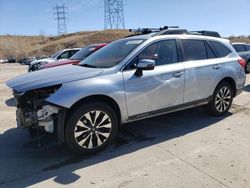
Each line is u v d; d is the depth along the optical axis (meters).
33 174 4.13
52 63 9.49
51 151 4.85
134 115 4.97
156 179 3.89
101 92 4.51
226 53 6.48
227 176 3.92
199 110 6.96
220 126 5.87
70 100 4.25
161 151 4.75
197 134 5.46
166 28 5.96
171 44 5.54
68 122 4.34
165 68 5.28
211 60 6.08
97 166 4.30
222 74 6.18
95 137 4.59
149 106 5.10
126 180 3.89
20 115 4.57
